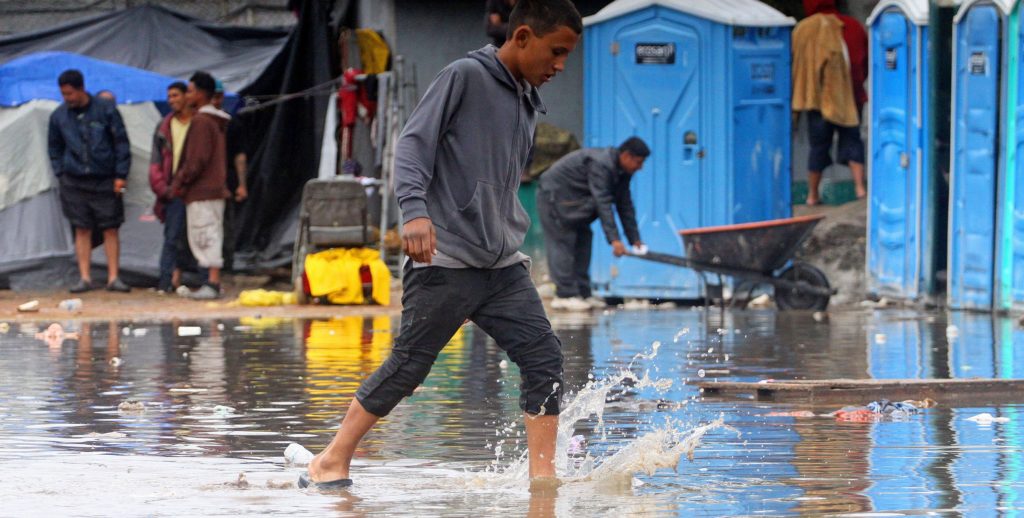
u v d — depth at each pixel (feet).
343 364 59.26
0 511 28.55
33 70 111.34
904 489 29.94
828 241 108.68
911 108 94.02
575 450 36.58
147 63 121.19
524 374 32.17
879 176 98.27
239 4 148.66
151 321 86.58
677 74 101.04
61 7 145.79
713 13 99.81
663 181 101.60
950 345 66.23
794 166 121.90
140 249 111.75
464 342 70.85
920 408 44.57
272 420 42.57
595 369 56.70
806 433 38.70
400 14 119.03
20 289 109.09
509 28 31.53
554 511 28.25
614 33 101.71
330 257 99.91
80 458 35.58
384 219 114.73
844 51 113.60
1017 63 83.76
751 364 58.08
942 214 92.48
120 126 105.50
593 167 92.22
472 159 31.17
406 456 35.88
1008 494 29.22
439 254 31.24
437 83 31.12
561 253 95.86
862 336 72.08
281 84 119.96
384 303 100.42
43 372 56.59
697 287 100.58
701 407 44.73
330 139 119.03
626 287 102.32
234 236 118.83
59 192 107.24
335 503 29.43
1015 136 84.07
